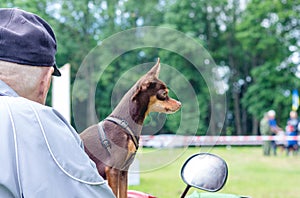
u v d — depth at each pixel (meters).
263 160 13.10
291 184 8.20
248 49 26.56
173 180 6.68
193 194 1.72
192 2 24.64
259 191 7.40
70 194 0.94
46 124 0.97
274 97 25.44
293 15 26.11
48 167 0.93
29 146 0.94
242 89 27.42
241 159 13.02
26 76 1.05
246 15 26.72
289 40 26.48
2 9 1.08
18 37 1.04
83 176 0.96
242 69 27.75
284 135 16.14
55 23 20.23
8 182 0.91
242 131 25.70
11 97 1.01
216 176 1.49
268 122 15.95
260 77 25.83
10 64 1.04
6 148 0.93
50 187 0.92
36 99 1.08
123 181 1.42
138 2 20.50
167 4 22.47
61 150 0.96
